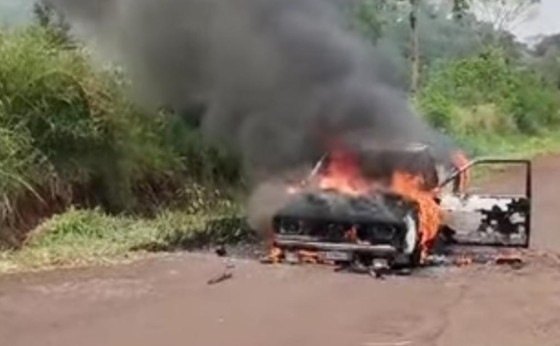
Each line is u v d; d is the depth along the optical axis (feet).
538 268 35.09
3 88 38.40
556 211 52.65
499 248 37.65
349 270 33.55
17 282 30.83
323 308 27.89
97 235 38.06
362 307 28.14
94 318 26.37
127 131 43.01
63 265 33.78
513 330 25.77
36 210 38.17
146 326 25.54
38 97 39.22
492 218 35.81
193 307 27.81
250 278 32.04
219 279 31.71
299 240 34.32
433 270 34.17
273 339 24.38
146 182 44.60
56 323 25.76
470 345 24.13
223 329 25.31
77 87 40.45
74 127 40.22
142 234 38.78
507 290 31.01
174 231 40.06
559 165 89.40
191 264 34.47
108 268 33.50
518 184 67.82
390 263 33.32
